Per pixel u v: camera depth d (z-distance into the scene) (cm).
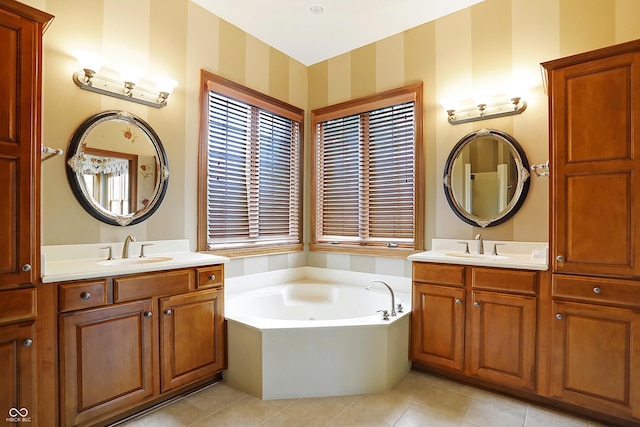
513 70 253
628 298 174
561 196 192
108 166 218
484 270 217
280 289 309
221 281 231
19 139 152
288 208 352
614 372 177
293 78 355
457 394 218
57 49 198
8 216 149
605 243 180
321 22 292
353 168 340
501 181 255
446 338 231
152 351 193
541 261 214
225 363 232
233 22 293
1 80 148
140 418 190
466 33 273
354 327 217
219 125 287
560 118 193
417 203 294
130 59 231
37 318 154
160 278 197
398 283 305
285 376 213
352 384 218
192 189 265
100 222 216
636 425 178
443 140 284
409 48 303
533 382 200
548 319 197
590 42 226
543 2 242
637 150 172
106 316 175
